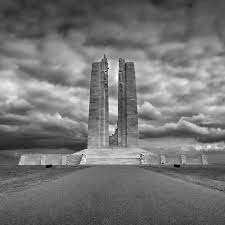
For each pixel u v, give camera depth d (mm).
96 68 103000
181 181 17047
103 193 10953
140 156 76625
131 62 103500
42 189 12734
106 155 80188
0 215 6891
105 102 101375
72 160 78125
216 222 6137
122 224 5941
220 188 13328
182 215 6812
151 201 8977
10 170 35750
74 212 7195
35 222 6152
